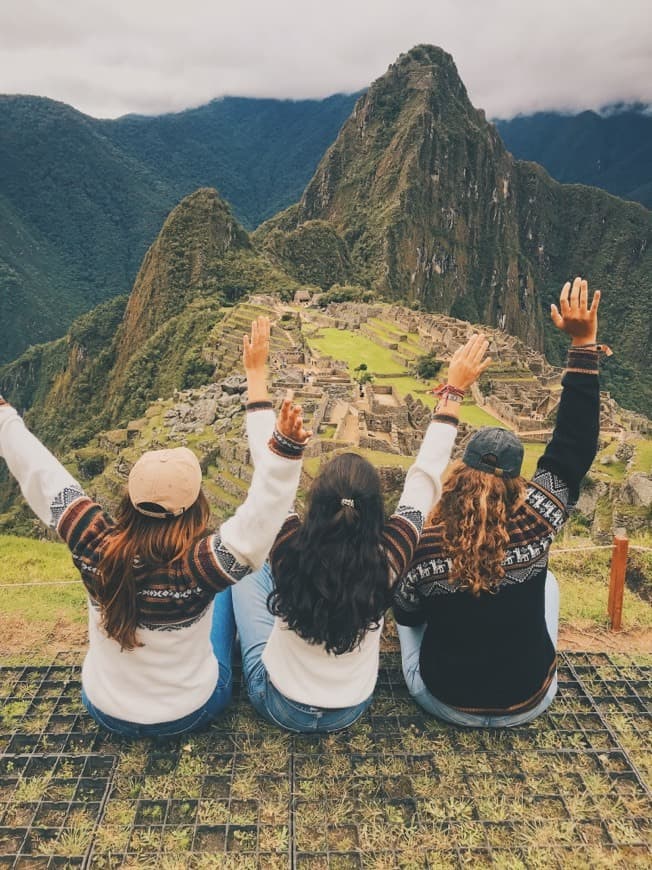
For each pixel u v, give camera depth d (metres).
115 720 3.66
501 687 3.78
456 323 77.12
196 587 3.10
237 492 28.23
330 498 3.19
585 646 5.79
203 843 3.37
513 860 3.29
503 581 3.56
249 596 4.35
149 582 3.11
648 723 4.20
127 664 3.46
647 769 3.85
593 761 3.90
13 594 7.96
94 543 3.16
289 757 3.83
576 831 3.49
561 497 3.59
